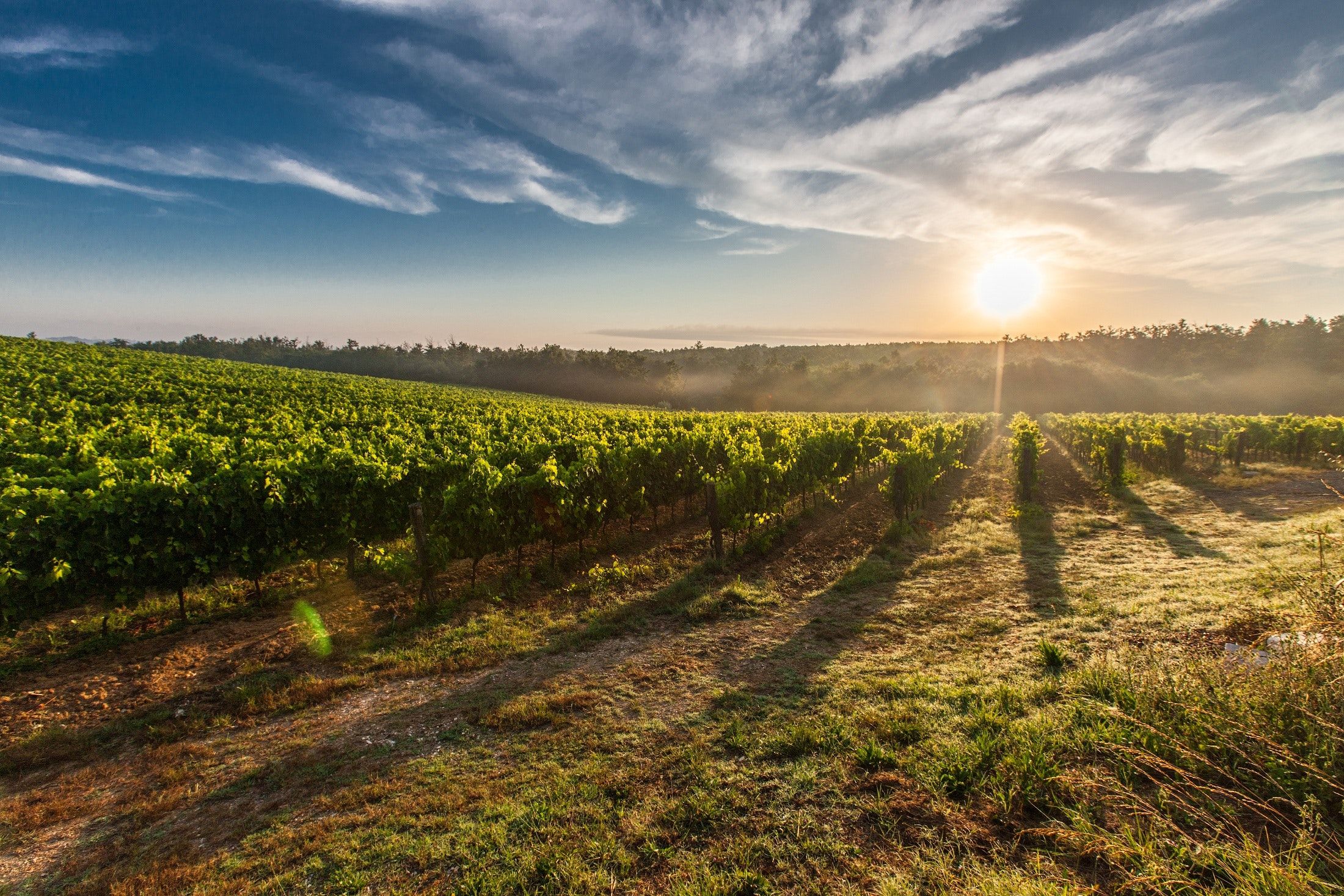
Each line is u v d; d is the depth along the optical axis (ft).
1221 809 9.44
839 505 45.57
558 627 21.76
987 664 16.98
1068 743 12.01
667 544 33.76
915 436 50.85
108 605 20.01
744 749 13.35
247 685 17.19
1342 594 13.24
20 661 18.33
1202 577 23.91
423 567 22.88
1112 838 9.04
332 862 10.44
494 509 25.35
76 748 14.05
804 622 21.99
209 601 23.76
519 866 10.09
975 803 10.85
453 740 14.42
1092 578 25.11
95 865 10.53
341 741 14.44
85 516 18.84
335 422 63.21
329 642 20.13
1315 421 73.26
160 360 143.95
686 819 11.07
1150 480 55.67
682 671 17.95
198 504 21.36
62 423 45.60
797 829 10.61
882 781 11.73
